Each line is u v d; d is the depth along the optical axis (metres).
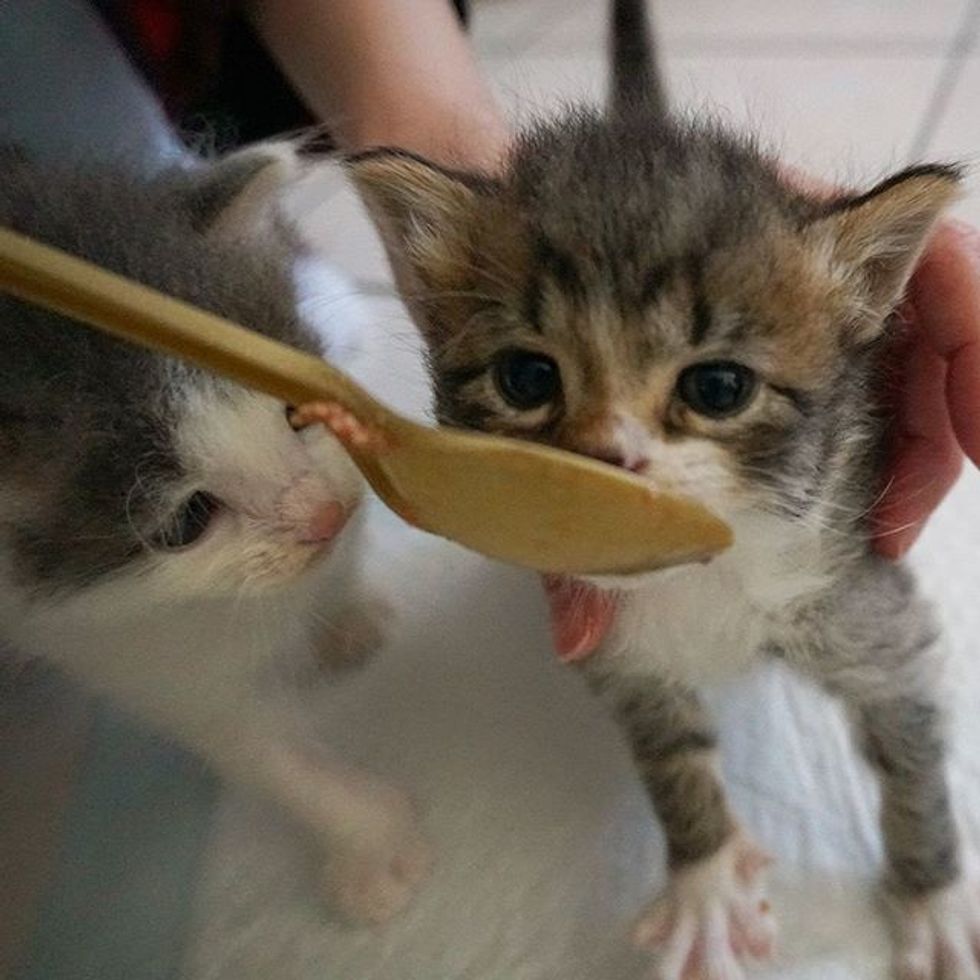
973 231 0.16
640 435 0.13
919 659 0.17
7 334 0.14
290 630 0.19
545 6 0.39
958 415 0.16
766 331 0.13
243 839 0.20
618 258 0.13
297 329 0.16
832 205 0.14
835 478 0.15
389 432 0.10
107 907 0.18
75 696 0.18
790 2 0.37
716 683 0.18
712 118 0.17
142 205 0.16
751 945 0.17
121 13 0.25
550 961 0.18
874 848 0.19
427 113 0.22
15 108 0.21
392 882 0.19
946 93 0.32
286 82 0.28
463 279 0.14
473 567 0.23
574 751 0.21
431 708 0.21
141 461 0.15
